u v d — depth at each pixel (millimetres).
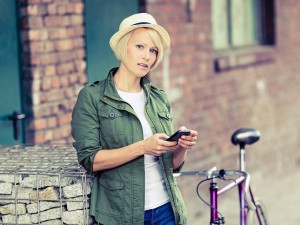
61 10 7125
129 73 4559
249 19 11375
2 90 6676
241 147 6160
